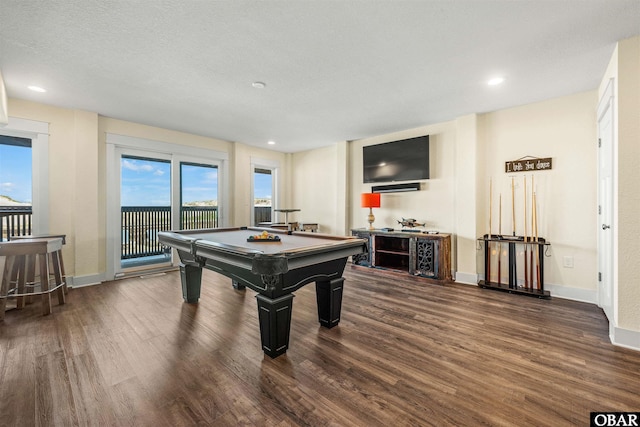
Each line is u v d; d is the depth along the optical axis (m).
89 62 2.37
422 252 3.91
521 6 1.71
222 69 2.50
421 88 2.91
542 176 3.32
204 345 2.10
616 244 2.13
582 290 3.08
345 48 2.17
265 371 1.77
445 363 1.86
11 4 1.66
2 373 1.72
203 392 1.56
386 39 2.05
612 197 2.33
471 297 3.22
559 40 2.06
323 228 5.82
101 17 1.80
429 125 4.24
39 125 3.31
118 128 3.96
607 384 1.62
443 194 4.13
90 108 3.50
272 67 2.47
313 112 3.65
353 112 3.64
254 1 1.66
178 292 3.39
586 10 1.74
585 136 3.04
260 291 1.98
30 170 3.37
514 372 1.75
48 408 1.43
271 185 6.25
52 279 3.34
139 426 1.32
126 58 2.31
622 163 2.07
